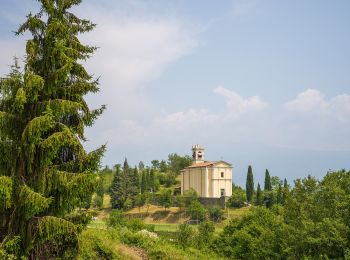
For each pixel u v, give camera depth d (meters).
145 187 140.75
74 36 17.72
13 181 14.74
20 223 15.17
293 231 35.97
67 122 17.50
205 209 107.50
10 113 15.62
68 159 17.28
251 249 43.69
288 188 39.94
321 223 33.09
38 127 14.88
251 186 118.12
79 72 17.42
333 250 32.72
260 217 51.41
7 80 15.77
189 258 32.66
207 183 118.94
